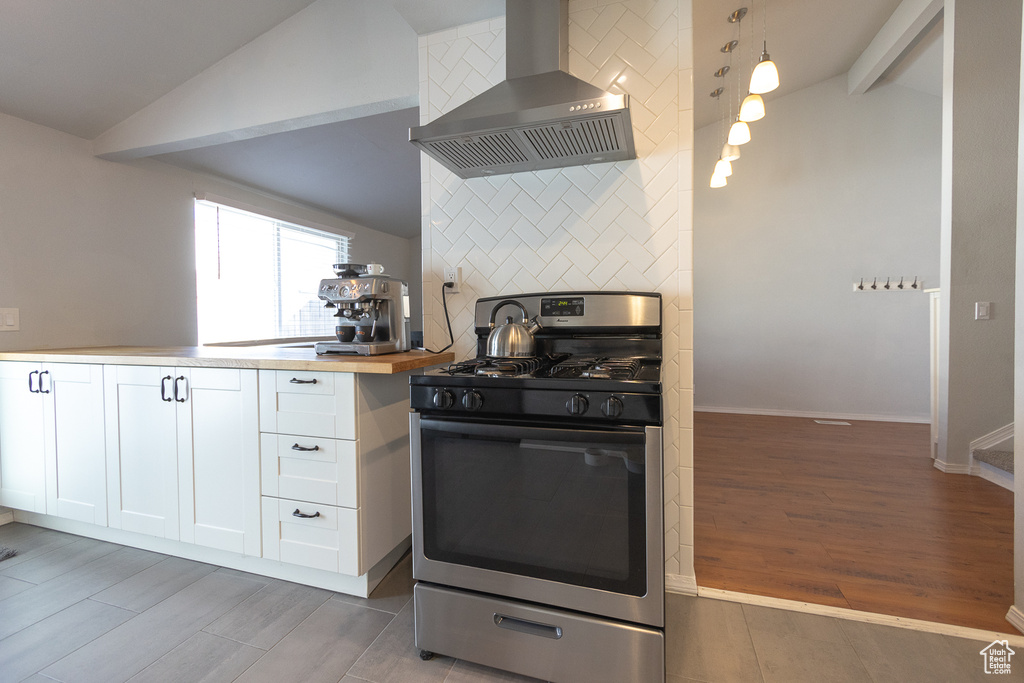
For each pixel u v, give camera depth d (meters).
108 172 2.69
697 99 4.46
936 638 1.46
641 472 1.17
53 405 2.09
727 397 5.13
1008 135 2.91
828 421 4.63
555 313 1.76
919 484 2.84
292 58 2.26
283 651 1.44
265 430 1.72
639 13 1.73
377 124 3.29
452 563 1.35
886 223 4.60
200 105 2.41
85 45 2.07
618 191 1.79
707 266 5.16
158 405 1.89
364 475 1.65
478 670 1.37
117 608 1.65
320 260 4.55
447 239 2.03
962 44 2.94
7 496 2.21
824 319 4.79
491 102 1.52
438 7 1.82
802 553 2.01
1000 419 2.97
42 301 2.38
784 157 4.86
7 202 2.24
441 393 1.32
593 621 1.22
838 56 4.26
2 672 1.33
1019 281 1.54
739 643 1.46
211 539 1.83
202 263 3.35
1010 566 1.88
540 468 1.26
